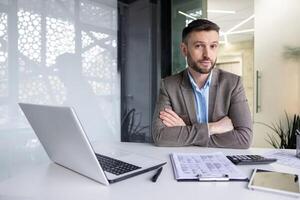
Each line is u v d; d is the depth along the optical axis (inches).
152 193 27.1
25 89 86.1
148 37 120.0
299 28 131.6
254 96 145.0
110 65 110.1
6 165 82.1
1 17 80.4
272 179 30.1
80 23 100.3
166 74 121.7
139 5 117.3
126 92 114.7
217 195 26.4
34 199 26.2
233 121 56.4
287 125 133.3
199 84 60.5
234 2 148.9
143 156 40.4
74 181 30.8
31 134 86.5
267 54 142.3
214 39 57.1
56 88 94.0
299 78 132.0
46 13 90.8
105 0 107.9
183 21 125.4
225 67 154.9
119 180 30.7
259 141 140.6
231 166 35.1
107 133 109.5
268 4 141.3
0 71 80.6
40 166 36.9
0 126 81.0
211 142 50.1
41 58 89.9
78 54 100.0
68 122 26.4
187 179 30.5
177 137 50.3
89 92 103.8
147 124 119.4
